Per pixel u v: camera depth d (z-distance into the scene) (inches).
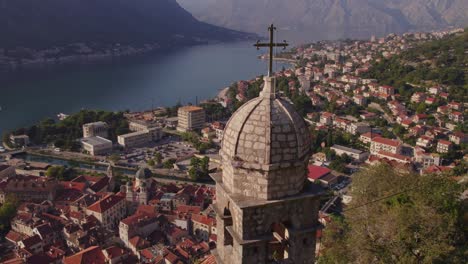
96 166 7544.3
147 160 7810.0
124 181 6579.7
